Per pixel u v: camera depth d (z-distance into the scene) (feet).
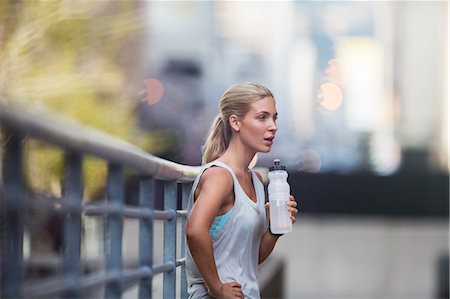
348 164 93.50
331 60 98.48
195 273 17.60
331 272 75.20
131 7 54.70
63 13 45.09
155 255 49.24
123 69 59.36
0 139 12.23
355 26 98.99
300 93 97.60
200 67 95.55
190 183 20.48
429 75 97.60
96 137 11.78
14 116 9.05
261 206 17.25
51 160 44.88
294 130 95.35
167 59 93.81
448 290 71.36
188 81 93.66
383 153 94.48
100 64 52.75
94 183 50.90
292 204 17.56
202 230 16.14
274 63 98.58
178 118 89.71
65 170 11.24
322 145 94.68
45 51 45.98
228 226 16.87
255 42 98.78
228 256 16.93
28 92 43.34
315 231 75.77
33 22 42.06
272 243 17.79
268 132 17.30
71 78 48.52
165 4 93.81
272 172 17.57
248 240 17.04
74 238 11.40
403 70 98.02
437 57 97.86
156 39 92.27
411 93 97.35
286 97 97.35
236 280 16.89
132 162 13.80
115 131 57.06
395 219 83.61
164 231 18.19
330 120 96.02
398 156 93.91
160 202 53.36
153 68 90.02
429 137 95.71
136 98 65.05
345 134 95.45
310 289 74.95
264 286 34.09
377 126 96.32
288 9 99.09
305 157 93.40
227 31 97.96
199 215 16.20
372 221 83.15
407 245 75.77
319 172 84.89
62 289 11.00
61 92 47.42
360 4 98.78
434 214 85.35
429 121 96.32
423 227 82.17
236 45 98.27
